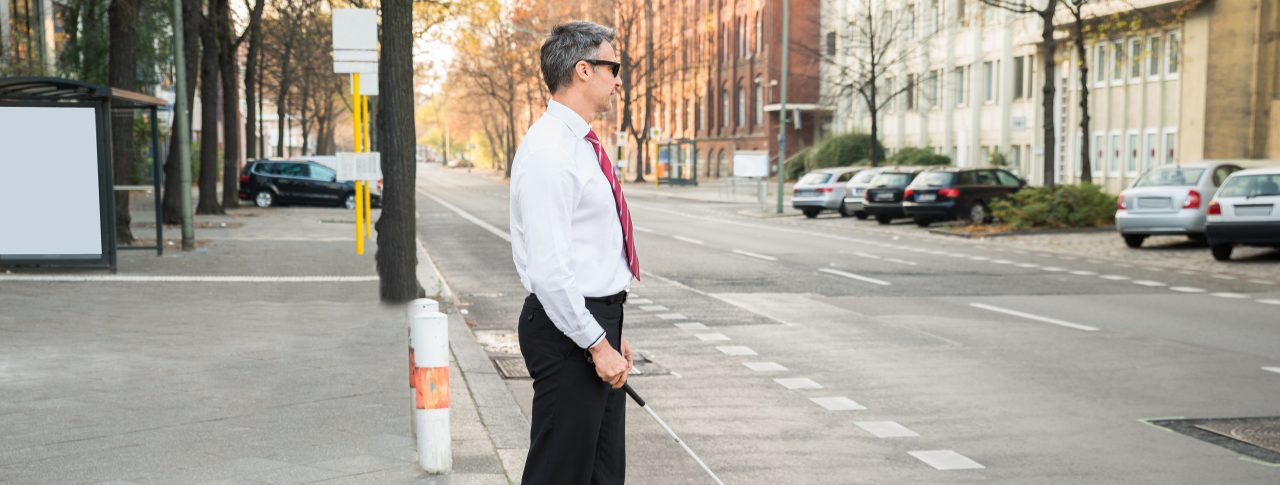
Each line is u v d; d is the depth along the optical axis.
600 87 3.48
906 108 53.12
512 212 3.54
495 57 71.44
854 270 17.27
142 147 29.25
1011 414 7.15
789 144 67.88
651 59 72.81
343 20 16.88
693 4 82.75
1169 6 32.03
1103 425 6.84
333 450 5.57
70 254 14.10
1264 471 5.78
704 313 12.12
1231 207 18.05
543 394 3.61
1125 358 9.22
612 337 3.56
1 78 13.35
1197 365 8.88
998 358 9.24
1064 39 35.50
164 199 25.72
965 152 44.22
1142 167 35.34
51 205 14.00
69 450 5.53
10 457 5.39
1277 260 18.66
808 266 17.97
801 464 5.92
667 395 7.75
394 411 6.46
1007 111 43.91
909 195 28.45
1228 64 31.59
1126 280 15.71
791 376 8.48
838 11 59.50
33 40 26.58
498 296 13.59
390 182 11.55
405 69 11.46
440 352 5.16
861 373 8.59
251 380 7.34
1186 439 6.48
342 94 60.03
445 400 5.19
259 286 13.09
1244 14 31.02
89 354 8.31
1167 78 34.19
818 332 10.73
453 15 37.38
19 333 9.30
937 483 5.57
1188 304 12.94
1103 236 24.42
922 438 6.52
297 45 43.97
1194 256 19.61
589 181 3.44
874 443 6.40
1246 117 31.12
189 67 26.09
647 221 32.44
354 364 7.95
